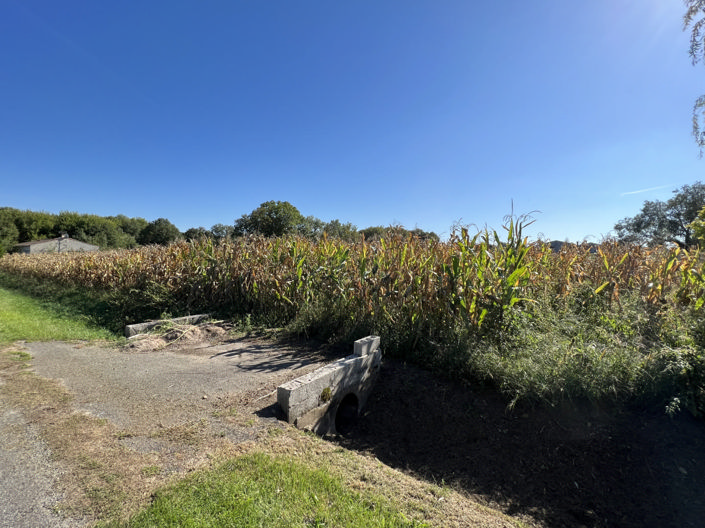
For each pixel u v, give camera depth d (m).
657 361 3.98
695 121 5.47
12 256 27.38
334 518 2.22
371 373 5.28
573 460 3.67
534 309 5.32
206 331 7.81
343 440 4.50
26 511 2.16
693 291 5.28
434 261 6.12
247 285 8.96
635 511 3.13
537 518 3.16
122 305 10.07
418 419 4.67
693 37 4.93
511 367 4.46
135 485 2.43
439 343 5.50
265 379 4.87
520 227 5.37
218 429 3.37
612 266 6.38
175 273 10.11
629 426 3.79
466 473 3.79
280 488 2.48
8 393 4.12
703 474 3.21
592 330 4.89
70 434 3.15
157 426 3.39
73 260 16.62
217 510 2.19
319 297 7.80
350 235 10.30
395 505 2.49
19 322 8.81
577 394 4.04
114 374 5.08
